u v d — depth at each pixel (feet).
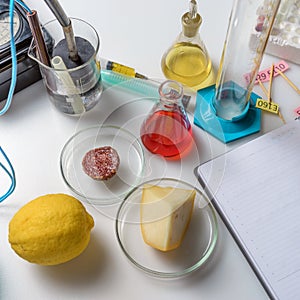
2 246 1.59
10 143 1.78
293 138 1.75
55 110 1.85
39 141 1.79
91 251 1.58
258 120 1.81
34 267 1.55
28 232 1.40
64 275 1.54
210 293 1.52
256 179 1.67
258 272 1.53
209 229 1.62
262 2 1.57
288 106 1.85
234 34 1.67
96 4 2.09
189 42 1.86
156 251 1.58
